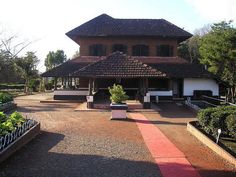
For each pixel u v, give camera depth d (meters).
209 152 12.83
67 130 17.19
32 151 12.49
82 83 36.44
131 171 10.30
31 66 51.47
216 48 40.12
